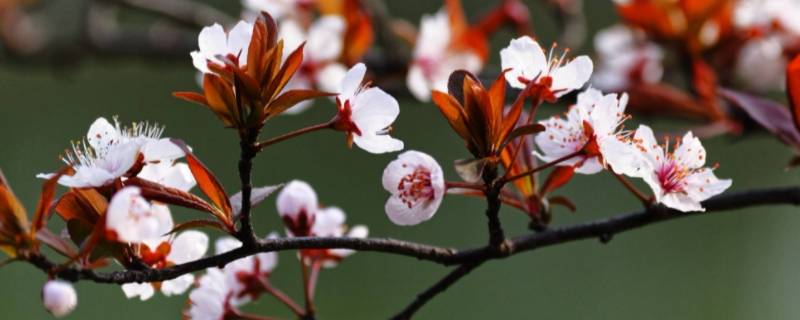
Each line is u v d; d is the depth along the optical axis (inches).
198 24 52.4
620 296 77.7
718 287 80.0
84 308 70.1
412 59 48.3
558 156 38.0
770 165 83.7
